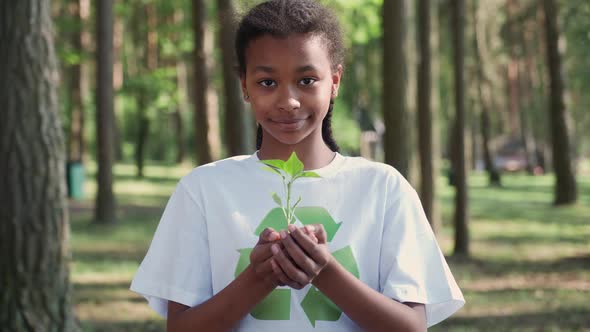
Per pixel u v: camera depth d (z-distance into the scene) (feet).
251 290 5.35
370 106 93.50
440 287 6.07
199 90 41.27
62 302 16.74
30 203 16.29
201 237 6.15
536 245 42.01
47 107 16.55
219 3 25.81
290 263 5.12
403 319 5.54
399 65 26.50
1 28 16.24
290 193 5.99
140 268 6.24
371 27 39.81
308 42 5.71
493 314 25.00
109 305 26.02
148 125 89.45
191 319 5.61
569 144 63.46
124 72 87.81
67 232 16.94
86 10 69.05
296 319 5.84
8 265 16.22
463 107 37.58
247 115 30.22
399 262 5.98
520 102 117.50
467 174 38.09
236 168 6.27
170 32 67.97
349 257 5.97
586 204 65.10
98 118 47.62
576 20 58.59
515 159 132.36
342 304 5.39
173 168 107.65
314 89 5.76
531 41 100.78
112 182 48.57
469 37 88.07
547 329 22.72
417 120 42.45
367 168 6.24
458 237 38.17
